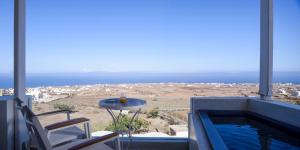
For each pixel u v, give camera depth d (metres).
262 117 3.34
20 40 3.16
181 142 3.33
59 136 2.52
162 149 3.33
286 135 2.89
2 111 2.82
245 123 3.42
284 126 2.96
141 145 3.33
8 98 2.97
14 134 2.96
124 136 3.31
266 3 3.40
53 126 2.35
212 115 3.60
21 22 3.18
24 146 2.99
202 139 2.31
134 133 3.47
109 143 2.61
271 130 3.08
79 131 2.70
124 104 2.76
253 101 3.50
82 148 1.78
